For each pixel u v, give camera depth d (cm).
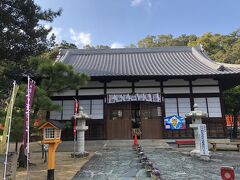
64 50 2308
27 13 1453
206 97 1658
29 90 654
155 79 1669
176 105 1653
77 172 804
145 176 743
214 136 1575
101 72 1698
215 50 5012
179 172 803
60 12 1589
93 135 1603
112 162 973
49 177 695
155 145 1420
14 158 624
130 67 1862
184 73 1619
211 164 941
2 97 1380
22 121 804
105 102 1642
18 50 1423
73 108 1652
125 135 1602
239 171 827
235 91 2230
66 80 1010
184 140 1455
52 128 714
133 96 1631
